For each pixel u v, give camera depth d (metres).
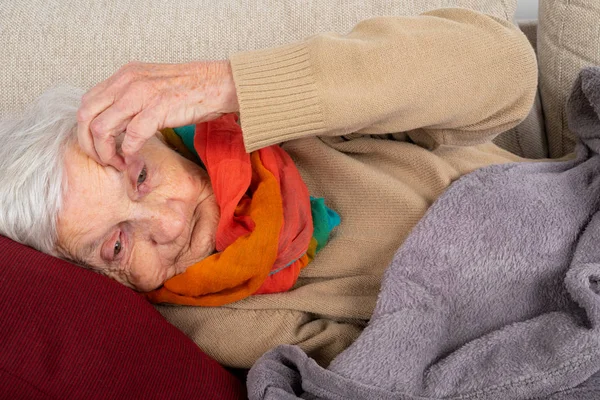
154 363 0.65
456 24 0.79
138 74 0.71
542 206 0.77
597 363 0.63
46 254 0.68
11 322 0.58
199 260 0.81
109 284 0.69
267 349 0.80
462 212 0.78
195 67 0.74
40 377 0.57
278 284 0.82
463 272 0.75
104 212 0.71
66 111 0.75
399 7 1.05
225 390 0.71
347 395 0.66
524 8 1.48
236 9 1.06
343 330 0.81
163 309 0.85
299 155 0.94
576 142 0.98
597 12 0.97
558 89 1.03
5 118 0.80
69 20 1.05
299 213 0.81
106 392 0.60
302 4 1.05
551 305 0.74
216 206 0.81
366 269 0.87
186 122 0.74
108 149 0.69
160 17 1.05
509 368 0.66
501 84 0.78
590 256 0.73
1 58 1.03
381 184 0.87
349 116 0.74
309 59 0.74
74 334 0.61
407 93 0.75
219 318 0.82
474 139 0.86
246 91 0.72
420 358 0.69
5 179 0.69
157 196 0.77
